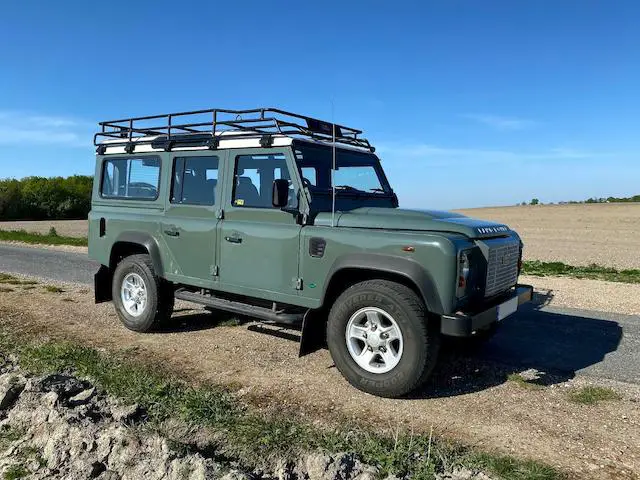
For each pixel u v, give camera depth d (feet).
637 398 15.02
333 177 16.31
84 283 33.12
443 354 18.76
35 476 10.55
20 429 12.28
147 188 21.22
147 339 20.06
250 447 11.51
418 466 10.78
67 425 11.96
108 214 22.56
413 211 16.40
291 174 16.70
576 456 11.57
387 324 14.78
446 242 13.87
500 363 17.97
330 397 14.66
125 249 22.57
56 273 37.63
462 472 10.57
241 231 17.71
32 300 26.94
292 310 17.35
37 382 14.25
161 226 20.22
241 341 19.97
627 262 55.77
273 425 12.57
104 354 17.85
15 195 213.66
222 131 18.93
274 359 17.88
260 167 17.57
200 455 10.77
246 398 14.42
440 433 12.54
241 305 18.16
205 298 19.16
